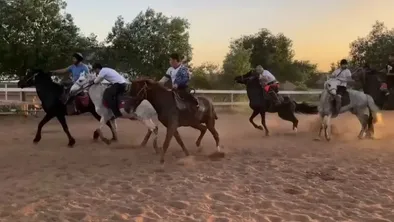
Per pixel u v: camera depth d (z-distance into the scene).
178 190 7.14
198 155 10.16
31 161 9.41
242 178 7.98
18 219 5.70
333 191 7.12
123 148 11.08
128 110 10.32
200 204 6.34
